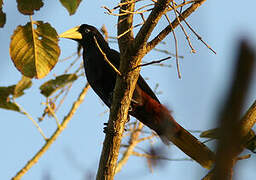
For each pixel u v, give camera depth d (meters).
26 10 7.17
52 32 7.30
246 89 1.47
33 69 7.43
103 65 9.58
